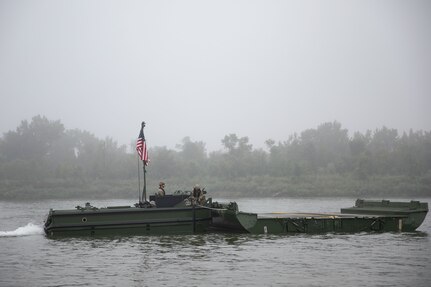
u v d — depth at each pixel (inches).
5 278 593.6
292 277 592.1
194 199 960.3
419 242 860.0
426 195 3501.5
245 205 2311.8
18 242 869.2
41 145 4928.6
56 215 898.1
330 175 3954.2
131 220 919.0
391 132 5280.5
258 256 725.3
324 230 976.3
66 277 596.7
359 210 1140.5
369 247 804.6
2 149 4899.1
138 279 583.8
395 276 598.2
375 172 3917.3
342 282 568.1
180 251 767.1
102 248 792.9
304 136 5177.2
